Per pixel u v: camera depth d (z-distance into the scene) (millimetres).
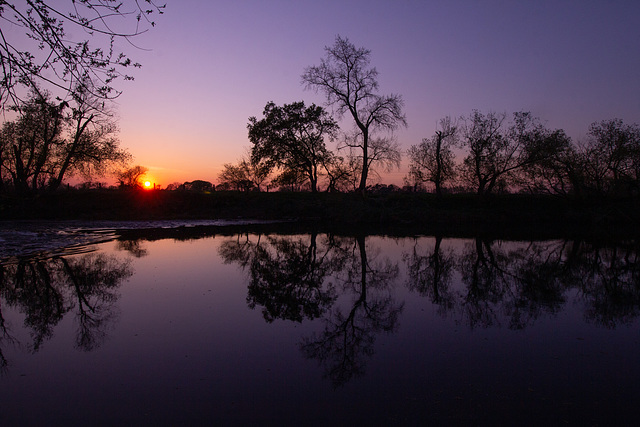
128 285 11766
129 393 5469
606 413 5008
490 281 13258
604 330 8211
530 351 7051
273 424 4734
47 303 9867
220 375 6043
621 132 29469
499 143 32562
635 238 24938
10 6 5996
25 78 6441
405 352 7012
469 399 5340
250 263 15930
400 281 13344
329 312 9609
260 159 44719
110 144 38781
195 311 9312
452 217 33969
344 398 5363
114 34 6500
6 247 18328
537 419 4871
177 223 34344
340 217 37000
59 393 5469
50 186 39062
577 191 32312
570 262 16875
